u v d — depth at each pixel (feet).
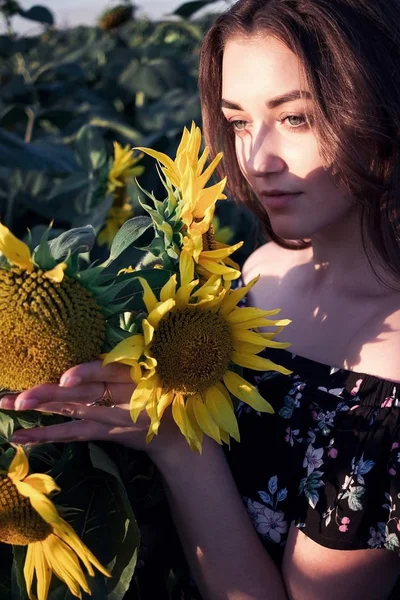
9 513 3.47
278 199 4.17
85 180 8.17
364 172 4.03
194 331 3.68
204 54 4.66
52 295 3.28
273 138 4.09
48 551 3.65
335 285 4.66
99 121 11.50
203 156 3.75
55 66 14.49
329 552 4.20
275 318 4.95
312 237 4.75
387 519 4.14
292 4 3.99
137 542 3.73
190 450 4.13
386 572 4.28
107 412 3.64
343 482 4.18
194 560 4.33
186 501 4.20
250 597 4.29
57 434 3.60
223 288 3.73
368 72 3.95
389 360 4.27
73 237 3.52
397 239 4.26
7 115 11.59
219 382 3.89
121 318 3.51
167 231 3.61
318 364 4.47
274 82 3.98
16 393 3.45
